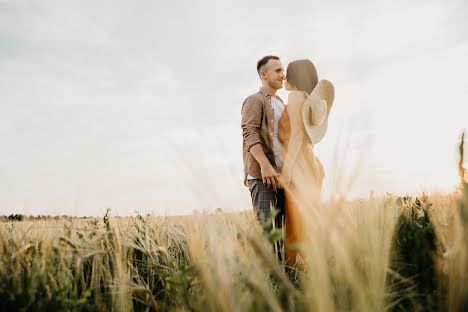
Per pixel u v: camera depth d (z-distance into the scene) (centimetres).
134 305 146
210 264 107
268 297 95
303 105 221
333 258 120
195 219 139
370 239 117
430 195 183
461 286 101
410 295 110
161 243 188
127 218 206
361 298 103
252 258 112
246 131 236
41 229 168
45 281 122
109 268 150
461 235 106
